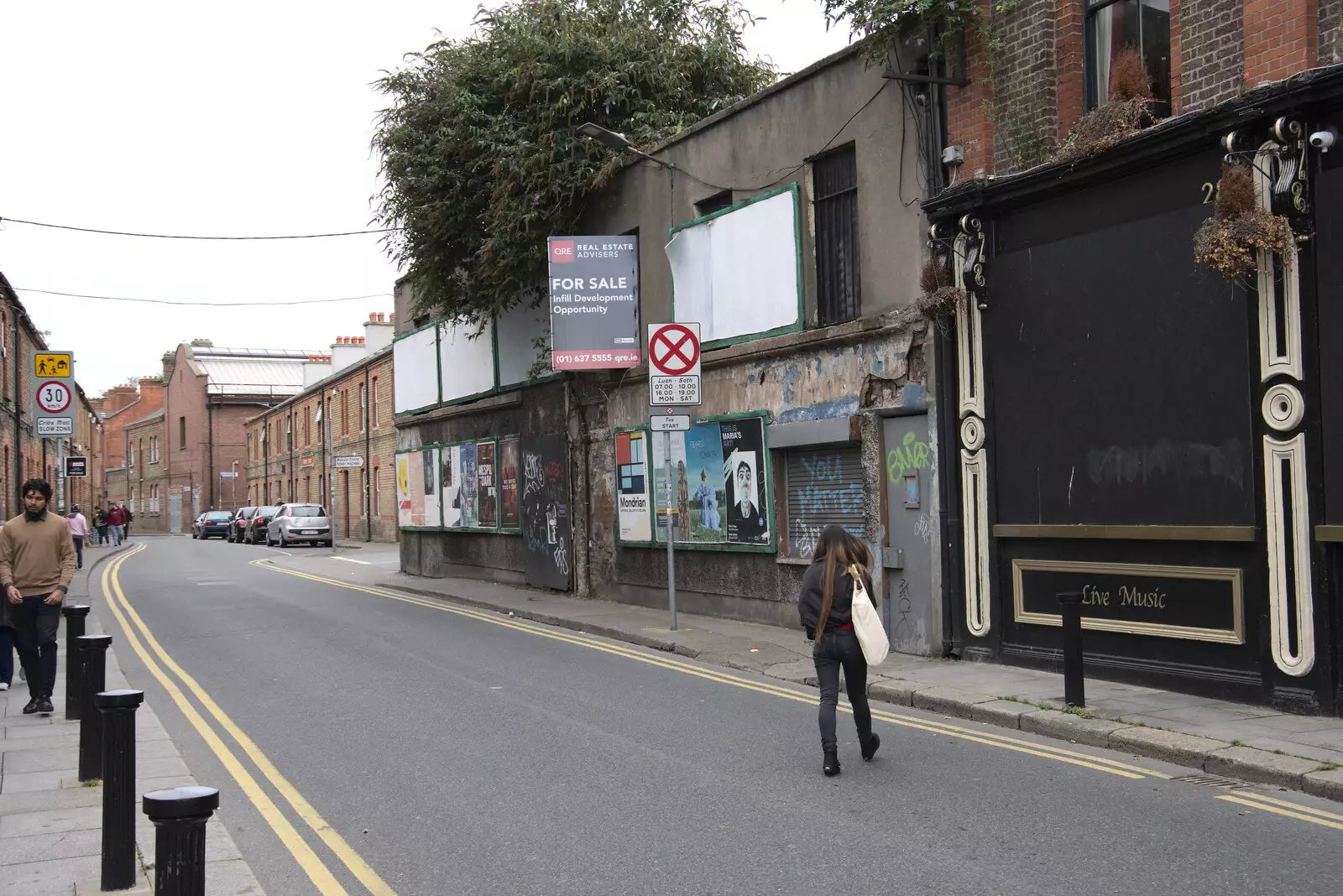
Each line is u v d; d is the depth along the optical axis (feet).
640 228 53.57
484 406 70.08
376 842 19.17
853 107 40.01
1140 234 29.66
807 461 43.11
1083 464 31.35
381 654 41.57
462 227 59.41
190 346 241.14
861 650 23.56
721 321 47.19
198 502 230.07
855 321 39.29
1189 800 20.45
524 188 56.03
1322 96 24.76
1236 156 26.66
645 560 53.57
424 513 81.61
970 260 34.58
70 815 20.49
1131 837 18.34
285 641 45.88
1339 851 17.44
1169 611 29.01
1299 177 25.53
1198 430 28.17
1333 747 22.71
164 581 80.23
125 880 16.43
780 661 37.09
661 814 20.35
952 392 35.53
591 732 27.35
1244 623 27.09
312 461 166.81
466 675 36.19
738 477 46.21
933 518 36.35
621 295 52.95
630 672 36.52
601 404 57.06
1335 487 25.08
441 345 77.36
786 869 17.20
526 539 64.75
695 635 42.98
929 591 36.65
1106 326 30.63
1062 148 31.24
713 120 47.88
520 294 62.39
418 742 26.71
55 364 53.21
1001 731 26.84
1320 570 25.31
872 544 38.93
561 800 21.47
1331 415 25.11
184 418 240.53
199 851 12.75
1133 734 24.41
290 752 26.12
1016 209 33.40
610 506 56.49
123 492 293.43
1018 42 34.12
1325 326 25.22
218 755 25.93
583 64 56.13
